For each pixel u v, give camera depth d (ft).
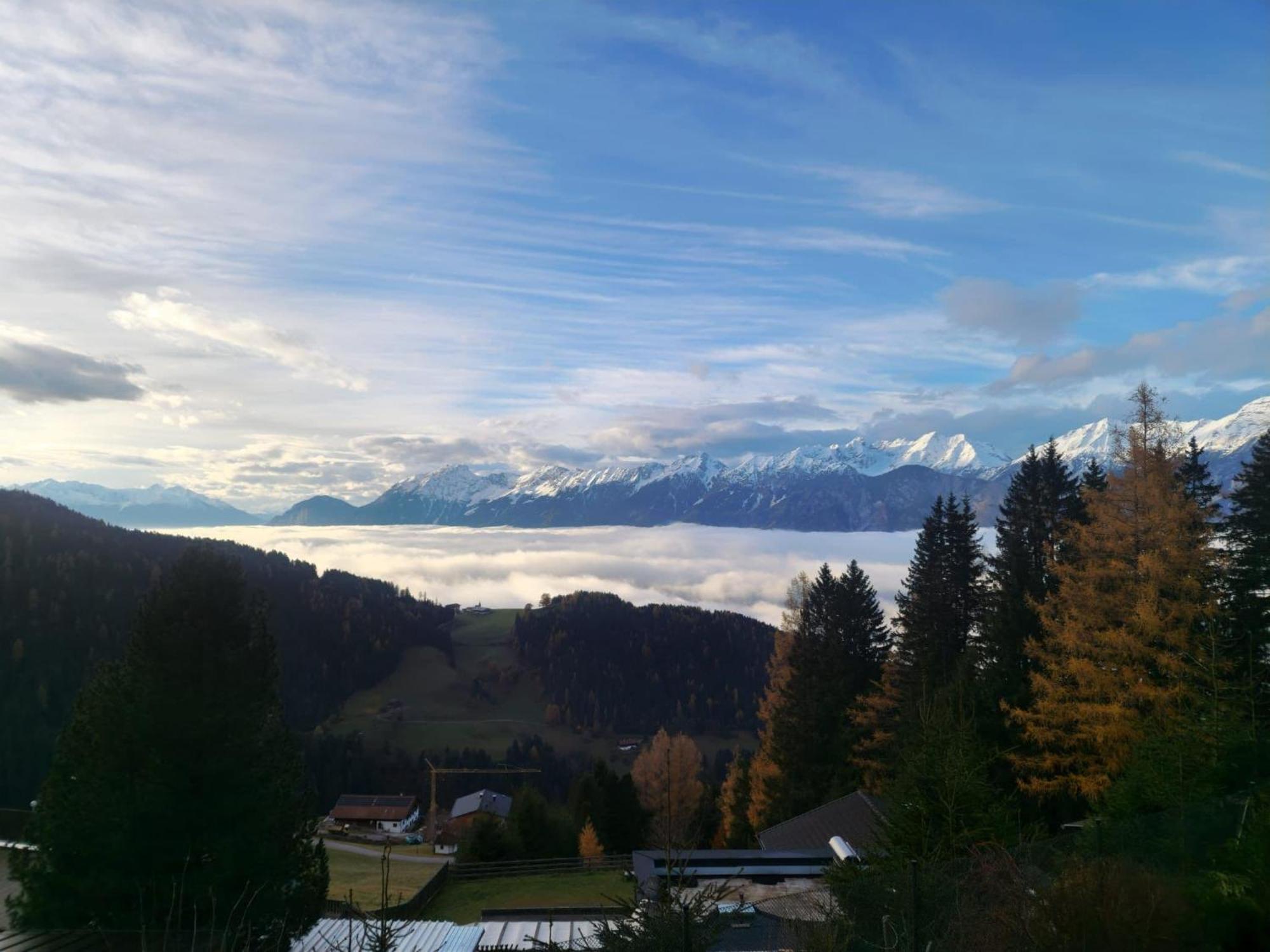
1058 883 33.91
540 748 435.94
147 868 37.27
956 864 40.93
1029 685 82.94
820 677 143.23
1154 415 69.15
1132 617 64.59
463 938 59.11
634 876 67.62
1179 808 44.34
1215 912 34.53
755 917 47.67
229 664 41.37
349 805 281.95
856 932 39.11
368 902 83.87
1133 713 62.44
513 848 133.39
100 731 39.22
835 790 126.52
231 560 43.57
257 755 41.68
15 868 38.34
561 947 40.22
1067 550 101.24
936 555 133.59
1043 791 68.08
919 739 53.11
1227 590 75.92
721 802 181.47
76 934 36.60
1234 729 50.39
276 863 39.81
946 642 129.39
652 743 174.81
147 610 41.04
